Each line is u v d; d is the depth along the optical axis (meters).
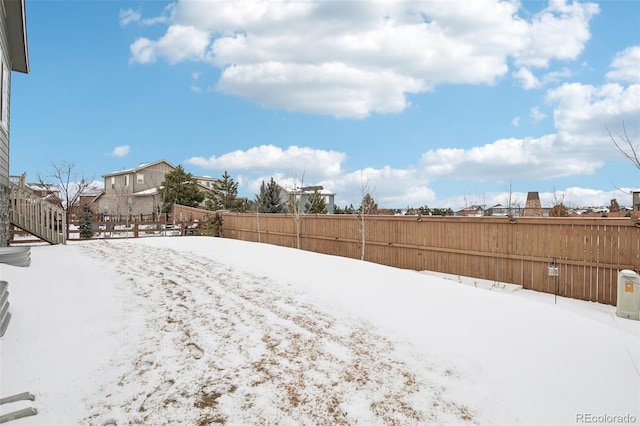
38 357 3.54
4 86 8.48
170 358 3.84
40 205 11.14
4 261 6.38
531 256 8.30
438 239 10.27
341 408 3.02
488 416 2.92
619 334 4.48
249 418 2.88
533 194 19.92
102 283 6.41
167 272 7.51
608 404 3.05
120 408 2.97
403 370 3.63
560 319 4.87
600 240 7.24
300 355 3.93
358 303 5.54
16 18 8.84
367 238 12.37
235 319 4.93
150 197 35.38
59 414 2.85
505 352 3.96
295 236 15.64
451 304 5.45
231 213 20.39
